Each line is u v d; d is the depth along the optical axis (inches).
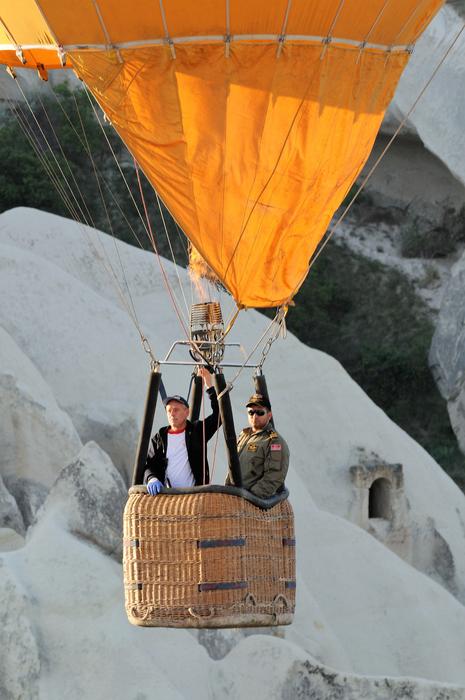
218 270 1055.6
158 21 984.9
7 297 2679.6
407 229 5118.1
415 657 2497.5
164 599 980.6
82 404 2583.7
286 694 1827.0
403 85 4392.2
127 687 1688.0
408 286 4977.9
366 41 1043.3
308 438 3097.9
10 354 2369.6
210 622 975.6
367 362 4672.7
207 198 1031.0
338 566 2566.4
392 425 3312.0
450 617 2618.1
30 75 4950.8
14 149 4771.2
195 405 1071.6
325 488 3046.3
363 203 5201.8
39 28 1019.9
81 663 1689.2
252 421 1049.5
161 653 1774.1
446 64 4244.6
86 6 982.4
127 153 4975.4
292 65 1013.8
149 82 1005.2
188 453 1024.9
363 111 1062.4
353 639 2474.2
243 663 1841.8
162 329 3068.4
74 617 1726.1
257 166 1026.1
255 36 997.8
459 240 5064.0
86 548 1824.6
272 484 1012.5
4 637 1681.8
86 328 2709.2
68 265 3107.8
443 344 4446.4
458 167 4210.1
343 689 1841.8
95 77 1008.2
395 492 3088.1
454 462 4301.2
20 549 1824.6
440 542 3127.5
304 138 1029.2
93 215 4773.6
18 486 2255.2
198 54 997.8
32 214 3211.1
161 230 4825.3
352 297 4943.4
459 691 1872.5
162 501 988.6
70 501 1884.8
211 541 975.6
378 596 2554.1
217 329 1039.6
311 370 3203.7
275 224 1043.9
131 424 2536.9
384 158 5128.0
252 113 1016.2
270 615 997.8
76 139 4808.1
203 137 1016.2
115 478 1924.2
